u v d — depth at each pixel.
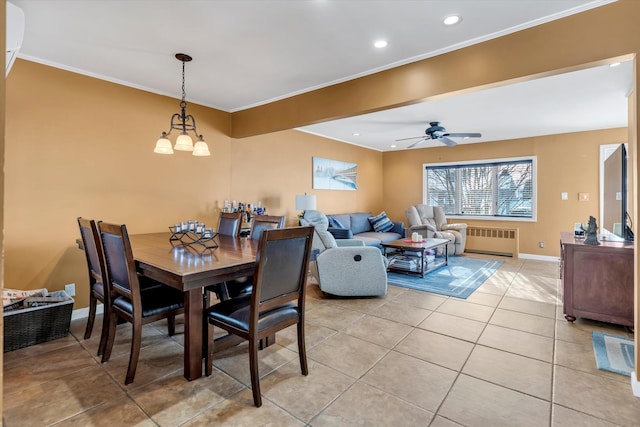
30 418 1.71
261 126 4.11
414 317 3.13
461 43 2.57
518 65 2.36
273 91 3.69
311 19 2.27
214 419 1.70
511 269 5.19
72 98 3.08
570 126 5.36
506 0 2.05
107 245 2.18
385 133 6.01
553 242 5.97
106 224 2.09
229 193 4.50
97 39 2.55
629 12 1.98
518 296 3.77
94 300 2.67
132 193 3.50
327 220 5.41
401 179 7.86
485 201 6.78
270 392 1.94
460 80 2.61
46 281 2.96
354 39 2.53
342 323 2.98
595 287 2.87
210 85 3.51
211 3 2.09
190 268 1.87
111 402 1.84
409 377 2.10
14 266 2.79
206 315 2.11
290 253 1.95
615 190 3.44
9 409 1.78
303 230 1.98
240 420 1.70
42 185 2.92
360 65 2.99
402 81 2.92
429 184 7.55
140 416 1.73
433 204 7.48
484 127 5.42
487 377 2.09
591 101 4.01
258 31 2.42
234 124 4.45
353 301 3.62
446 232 6.46
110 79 3.30
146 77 3.30
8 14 1.84
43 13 2.19
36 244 2.90
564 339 2.64
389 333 2.76
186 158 3.98
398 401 1.85
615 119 4.89
